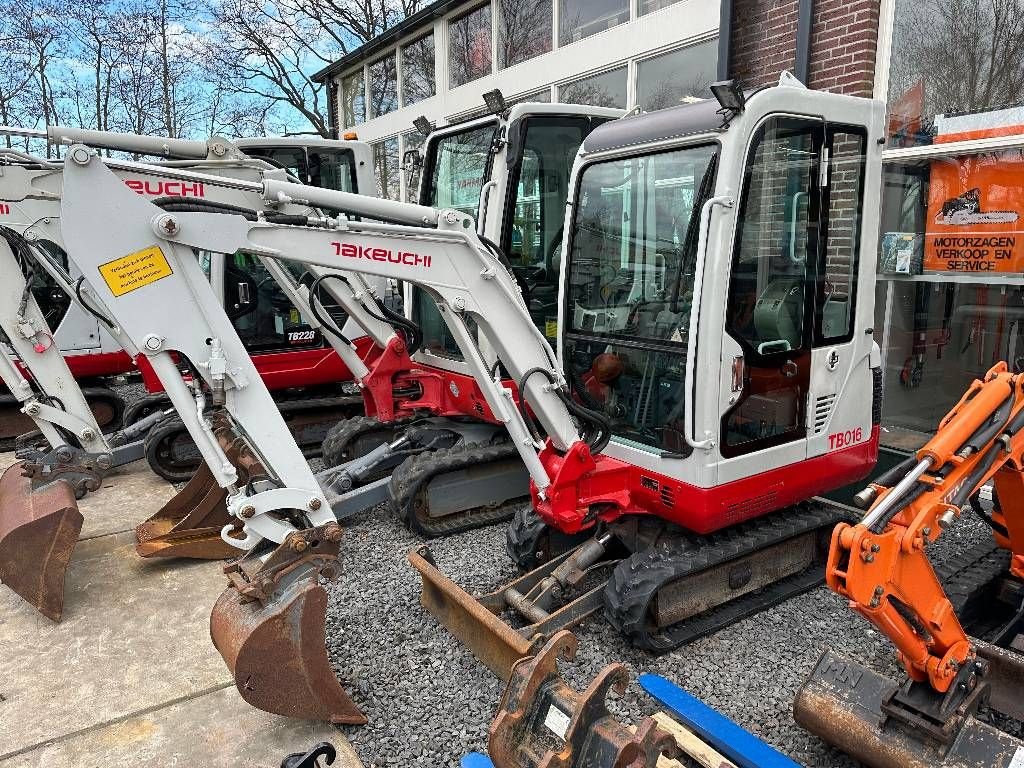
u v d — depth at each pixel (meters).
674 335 3.29
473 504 4.85
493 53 10.14
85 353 6.99
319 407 6.57
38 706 3.10
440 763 2.70
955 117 5.08
